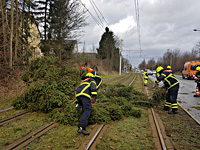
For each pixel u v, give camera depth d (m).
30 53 16.50
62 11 20.50
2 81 11.68
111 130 5.02
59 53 20.77
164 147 3.84
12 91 10.88
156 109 7.71
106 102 7.55
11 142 4.04
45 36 21.75
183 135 4.69
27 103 6.80
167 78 7.02
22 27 17.00
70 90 6.98
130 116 6.52
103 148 3.86
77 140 4.25
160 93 8.29
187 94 12.40
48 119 5.82
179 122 5.81
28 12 17.59
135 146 4.01
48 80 6.80
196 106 8.32
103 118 5.56
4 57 14.39
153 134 4.68
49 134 4.60
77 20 20.73
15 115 6.10
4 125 5.19
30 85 7.07
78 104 5.11
